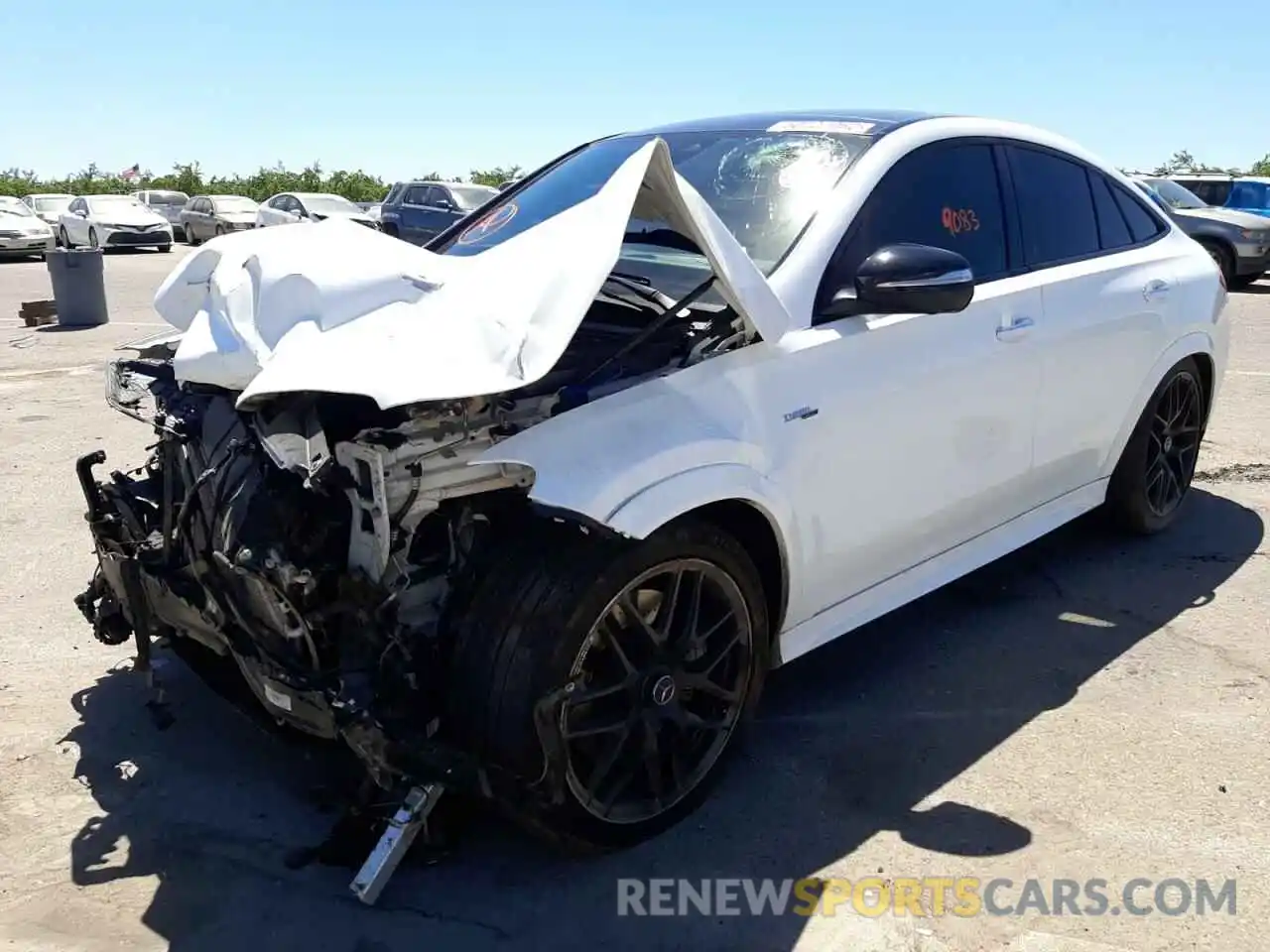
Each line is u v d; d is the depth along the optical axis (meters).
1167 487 5.02
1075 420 4.20
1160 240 4.85
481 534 2.69
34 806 3.04
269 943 2.53
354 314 2.58
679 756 2.97
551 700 2.53
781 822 2.98
